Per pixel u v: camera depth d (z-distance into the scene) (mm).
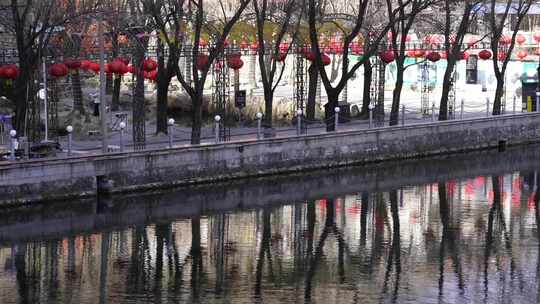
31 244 38250
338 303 31297
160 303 31141
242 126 61750
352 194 49062
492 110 69812
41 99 60156
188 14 52406
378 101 63094
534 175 54938
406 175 54562
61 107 68625
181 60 86250
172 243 38781
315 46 56344
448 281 33969
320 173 53906
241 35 64125
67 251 37344
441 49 69625
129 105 73438
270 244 38969
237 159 50375
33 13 57156
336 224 42594
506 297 32094
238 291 32562
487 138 63656
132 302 31234
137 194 46281
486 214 44969
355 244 39219
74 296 31812
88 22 55031
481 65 87375
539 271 35250
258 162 51375
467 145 62438
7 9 53844
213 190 48562
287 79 96875
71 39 53906
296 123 57656
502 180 53406
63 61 51594
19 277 33938
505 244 39312
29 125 50031
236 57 53594
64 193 43875
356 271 35219
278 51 55812
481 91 86312
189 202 46125
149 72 50594
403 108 59656
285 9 60531
